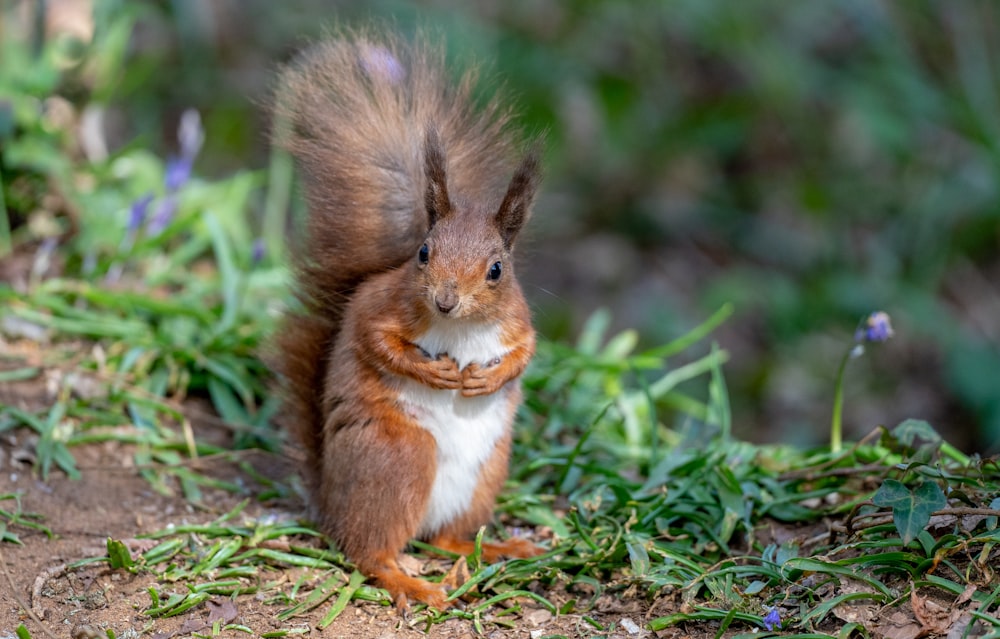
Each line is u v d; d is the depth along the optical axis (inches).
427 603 312.7
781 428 695.1
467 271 305.9
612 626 303.9
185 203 520.4
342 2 791.1
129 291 460.1
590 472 393.4
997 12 821.2
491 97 394.9
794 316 745.6
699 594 314.3
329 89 355.9
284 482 386.6
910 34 830.5
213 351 437.1
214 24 770.2
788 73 798.5
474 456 327.6
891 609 285.4
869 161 824.9
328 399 327.9
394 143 349.7
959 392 689.0
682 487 361.7
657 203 813.2
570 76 797.9
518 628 305.0
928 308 726.5
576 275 765.9
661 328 729.6
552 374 453.4
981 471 328.8
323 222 348.8
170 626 298.2
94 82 539.2
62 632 293.3
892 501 298.7
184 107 739.4
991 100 788.6
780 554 321.1
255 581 319.6
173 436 402.0
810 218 807.1
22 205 495.8
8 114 477.1
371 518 317.1
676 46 868.0
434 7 804.0
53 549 330.6
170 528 340.2
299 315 356.8
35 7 523.2
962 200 776.3
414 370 310.2
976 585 285.7
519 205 322.0
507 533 366.6
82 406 402.6
